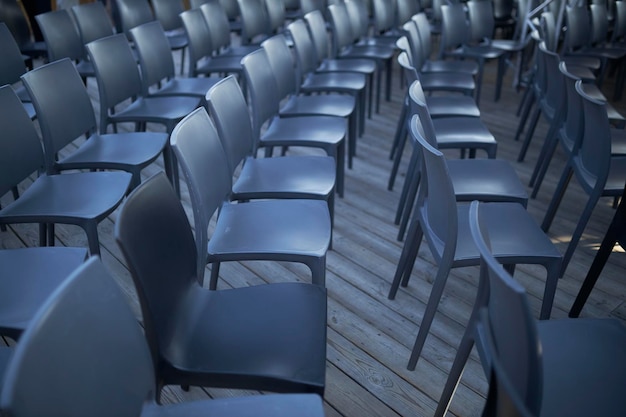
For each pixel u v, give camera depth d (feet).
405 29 10.83
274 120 9.25
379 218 9.63
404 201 9.23
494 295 3.58
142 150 8.07
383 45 14.61
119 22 16.58
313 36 11.58
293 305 4.84
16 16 13.07
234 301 4.87
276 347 4.36
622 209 6.31
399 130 11.71
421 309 7.31
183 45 14.97
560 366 4.27
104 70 8.91
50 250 5.44
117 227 3.57
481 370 6.31
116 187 6.95
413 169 8.95
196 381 4.17
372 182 10.98
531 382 3.03
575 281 8.00
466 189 7.02
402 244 8.84
